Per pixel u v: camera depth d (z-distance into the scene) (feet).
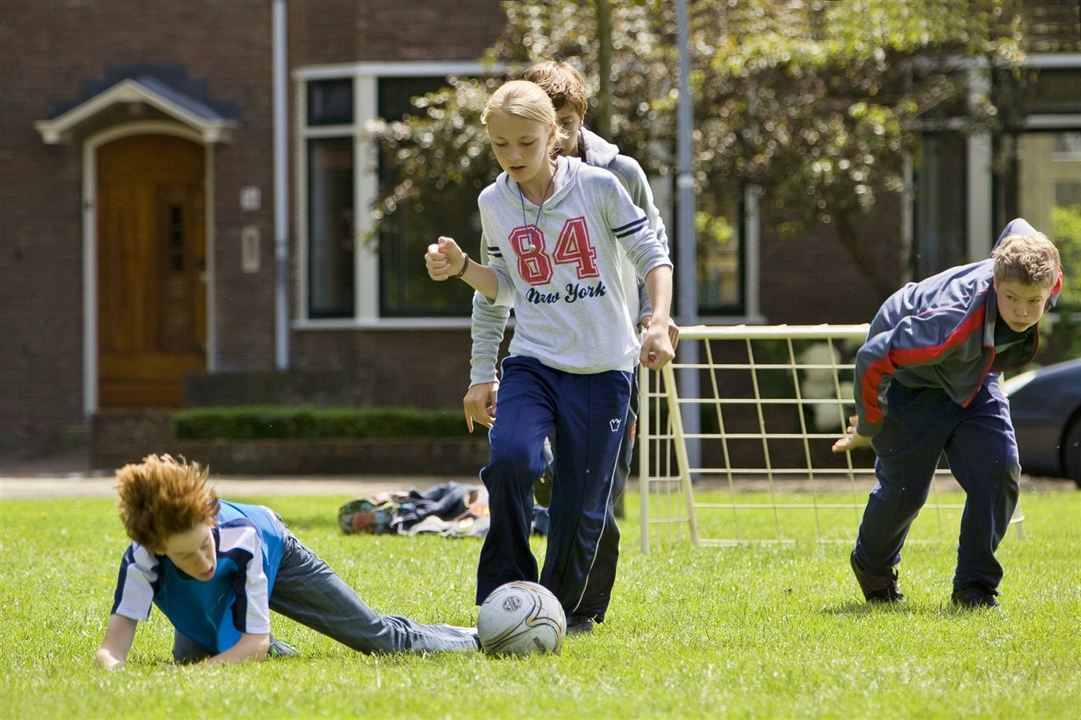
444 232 163.32
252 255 165.78
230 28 165.78
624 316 47.03
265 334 166.09
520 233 46.39
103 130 168.14
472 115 140.67
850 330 78.13
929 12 140.77
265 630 43.80
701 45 142.51
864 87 148.05
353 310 164.45
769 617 53.78
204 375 156.66
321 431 145.18
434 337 162.61
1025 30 150.41
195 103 165.99
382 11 162.20
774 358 147.74
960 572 55.98
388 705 37.37
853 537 83.76
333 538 83.41
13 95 168.45
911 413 54.65
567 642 47.44
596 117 140.15
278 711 36.76
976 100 155.12
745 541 81.76
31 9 168.35
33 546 78.64
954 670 42.57
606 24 112.37
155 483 40.55
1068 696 38.75
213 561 41.96
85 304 168.96
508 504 45.65
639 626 51.57
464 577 65.26
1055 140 162.61
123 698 38.11
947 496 107.24
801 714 36.47
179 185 169.99
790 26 145.59
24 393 169.07
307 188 165.78
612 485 50.42
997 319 52.24
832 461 144.66
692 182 127.34
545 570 47.60
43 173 168.76
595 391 46.29
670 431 84.07
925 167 163.22
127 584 42.93
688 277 127.24
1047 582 62.75
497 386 49.16
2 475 143.13
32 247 169.07
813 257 162.20
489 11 161.79
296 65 165.17
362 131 161.48
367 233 151.23
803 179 136.05
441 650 46.29
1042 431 118.83
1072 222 162.61
